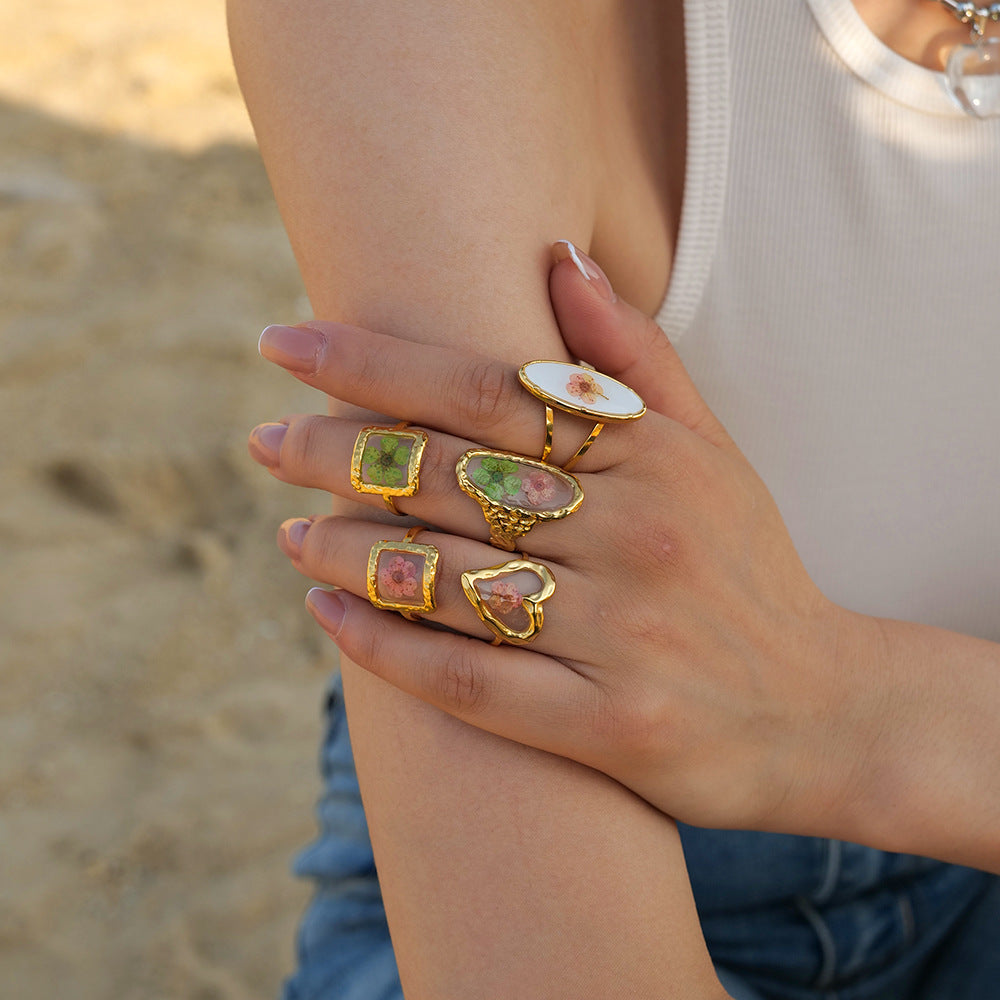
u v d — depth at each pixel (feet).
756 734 1.51
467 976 1.41
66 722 3.98
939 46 1.60
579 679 1.43
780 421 1.74
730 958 1.87
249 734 3.98
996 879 1.93
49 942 3.22
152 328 5.75
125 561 4.71
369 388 1.43
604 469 1.45
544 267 1.48
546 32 1.50
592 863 1.43
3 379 5.42
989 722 1.58
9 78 7.98
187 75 8.04
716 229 1.64
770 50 1.59
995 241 1.67
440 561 1.43
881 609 1.84
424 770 1.44
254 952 3.22
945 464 1.77
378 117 1.45
